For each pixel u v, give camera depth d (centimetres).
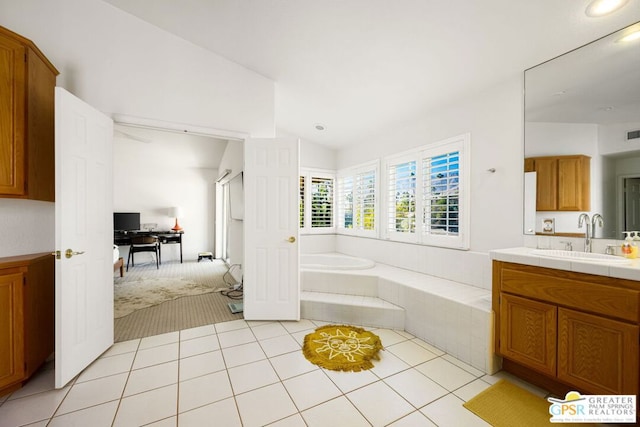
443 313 229
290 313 286
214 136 283
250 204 286
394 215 376
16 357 170
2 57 168
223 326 274
